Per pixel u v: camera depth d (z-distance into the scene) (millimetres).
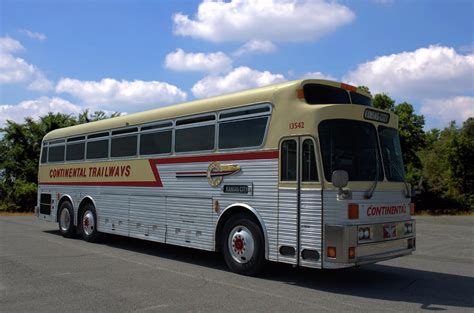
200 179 9062
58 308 5922
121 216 11352
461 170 44219
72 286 7156
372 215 7234
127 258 9953
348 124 7379
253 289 7078
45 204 15000
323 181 6969
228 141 8523
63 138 14344
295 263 7207
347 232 6676
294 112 7453
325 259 6832
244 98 8328
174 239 9633
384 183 7559
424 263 10094
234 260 8258
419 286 7590
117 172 11586
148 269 8680
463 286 7641
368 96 8578
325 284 7582
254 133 8047
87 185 12812
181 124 9688
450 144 45031
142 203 10648
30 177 32500
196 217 9102
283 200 7449
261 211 7785
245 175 8109
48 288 7004
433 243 14172
